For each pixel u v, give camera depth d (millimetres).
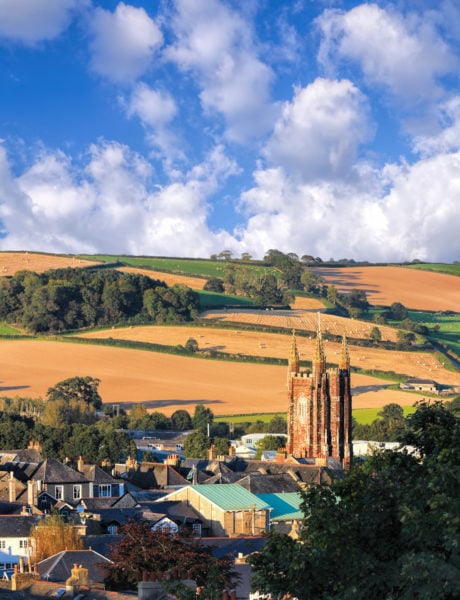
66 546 143125
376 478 80812
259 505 184125
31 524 162500
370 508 77500
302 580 76562
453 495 72938
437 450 78250
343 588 73938
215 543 147000
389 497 78188
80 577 112562
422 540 73438
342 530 76188
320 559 75625
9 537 160000
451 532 70125
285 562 76688
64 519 165875
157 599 92312
